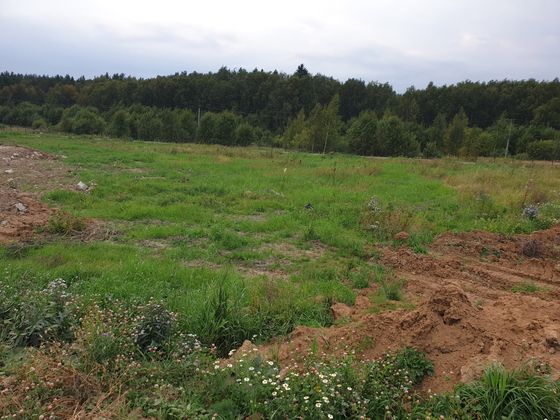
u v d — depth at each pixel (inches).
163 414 147.3
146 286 252.5
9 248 312.2
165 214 429.1
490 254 352.8
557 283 302.0
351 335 196.9
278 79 2746.1
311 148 1628.9
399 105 2437.3
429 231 401.7
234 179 645.9
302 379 157.8
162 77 2925.7
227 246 345.1
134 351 181.6
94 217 411.5
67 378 157.8
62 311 202.5
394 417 149.5
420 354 180.2
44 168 656.4
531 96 2380.7
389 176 754.8
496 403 148.7
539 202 525.7
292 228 401.7
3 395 147.1
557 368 163.0
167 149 1118.4
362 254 338.3
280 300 241.1
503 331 187.9
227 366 171.0
